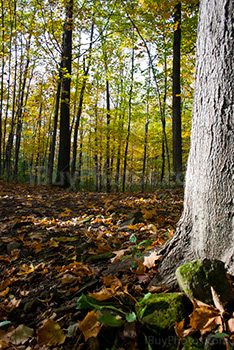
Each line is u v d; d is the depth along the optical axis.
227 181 1.62
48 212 4.81
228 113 1.62
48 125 17.50
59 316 1.72
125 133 13.95
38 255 2.90
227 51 1.65
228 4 1.65
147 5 6.74
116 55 11.62
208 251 1.70
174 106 8.00
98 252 2.65
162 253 2.03
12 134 11.46
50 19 8.61
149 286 1.78
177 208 4.17
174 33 7.89
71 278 2.14
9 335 1.59
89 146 14.39
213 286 1.42
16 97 13.47
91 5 8.41
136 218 3.51
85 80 10.27
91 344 1.40
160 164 21.22
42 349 1.44
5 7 9.62
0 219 4.36
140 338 1.36
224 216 1.62
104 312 1.53
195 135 1.95
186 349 1.23
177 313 1.42
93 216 4.18
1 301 2.04
